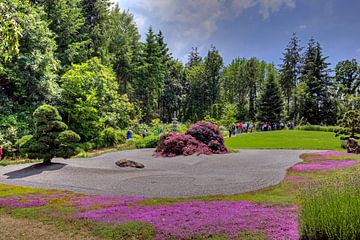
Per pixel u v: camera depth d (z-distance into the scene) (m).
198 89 57.00
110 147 23.77
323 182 5.54
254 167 12.60
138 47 46.34
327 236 3.84
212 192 8.32
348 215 3.77
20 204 6.95
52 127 13.36
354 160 12.80
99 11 35.28
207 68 59.41
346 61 58.09
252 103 62.66
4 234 5.07
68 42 29.34
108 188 9.18
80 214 5.99
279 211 5.64
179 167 13.49
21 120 19.19
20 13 20.11
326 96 46.72
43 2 28.03
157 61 47.41
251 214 5.50
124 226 5.13
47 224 5.54
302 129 36.88
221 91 63.16
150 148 22.42
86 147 21.52
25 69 20.17
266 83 46.84
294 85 55.97
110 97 27.70
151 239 4.58
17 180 10.52
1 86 20.34
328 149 19.36
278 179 9.83
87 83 24.12
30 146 12.76
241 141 25.42
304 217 4.16
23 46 20.81
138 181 10.21
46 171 11.91
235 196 7.57
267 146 21.72
